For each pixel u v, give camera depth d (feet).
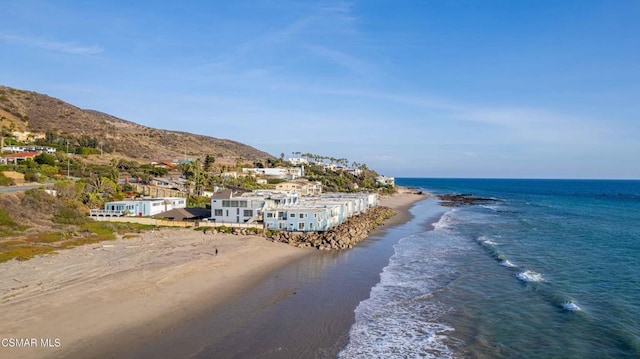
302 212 234.38
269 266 163.63
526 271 163.94
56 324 95.61
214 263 157.89
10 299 107.34
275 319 109.29
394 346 95.91
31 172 320.70
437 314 116.78
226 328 101.71
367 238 244.83
